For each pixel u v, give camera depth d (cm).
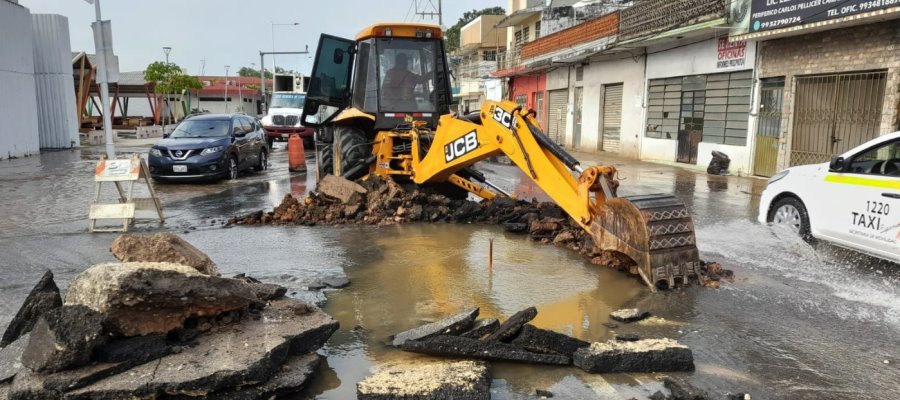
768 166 1686
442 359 446
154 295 392
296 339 430
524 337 447
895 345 482
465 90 5600
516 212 938
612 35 2420
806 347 477
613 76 2561
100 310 379
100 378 362
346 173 1091
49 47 2598
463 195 1108
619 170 1908
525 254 757
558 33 3023
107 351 376
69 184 1469
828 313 554
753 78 1717
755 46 1703
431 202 989
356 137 1095
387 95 1083
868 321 535
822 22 1392
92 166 1898
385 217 966
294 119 2811
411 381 392
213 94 6969
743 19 1638
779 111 1639
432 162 943
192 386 362
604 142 2720
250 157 1734
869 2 1273
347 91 1241
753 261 738
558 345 448
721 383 413
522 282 638
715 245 823
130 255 493
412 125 1027
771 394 398
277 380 392
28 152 2327
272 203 1208
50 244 820
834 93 1480
